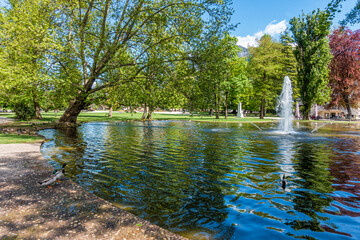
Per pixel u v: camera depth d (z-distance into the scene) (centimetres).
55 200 503
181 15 1703
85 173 744
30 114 3186
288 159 973
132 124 2927
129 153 1088
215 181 673
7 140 1367
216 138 1658
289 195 566
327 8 1061
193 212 472
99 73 2017
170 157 1003
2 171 722
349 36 4478
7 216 420
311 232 394
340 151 1162
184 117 4703
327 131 2211
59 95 2052
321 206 502
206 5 1641
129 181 667
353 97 4597
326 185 642
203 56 1675
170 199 538
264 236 381
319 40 4162
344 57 4516
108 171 770
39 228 378
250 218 446
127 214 442
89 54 1967
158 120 3838
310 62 4231
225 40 1767
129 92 2130
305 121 4056
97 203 491
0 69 1532
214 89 1814
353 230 400
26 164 818
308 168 825
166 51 1870
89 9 1894
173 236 366
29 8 1852
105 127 2483
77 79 2014
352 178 704
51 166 796
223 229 405
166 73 1853
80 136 1720
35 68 1828
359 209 486
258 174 748
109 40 1864
